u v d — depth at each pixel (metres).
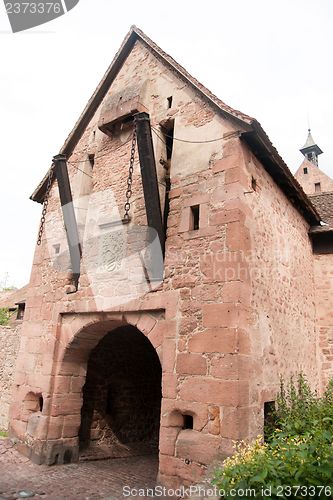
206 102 6.61
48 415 7.10
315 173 24.67
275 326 6.28
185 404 5.21
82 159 8.84
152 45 7.93
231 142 6.04
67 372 7.40
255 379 5.25
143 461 8.08
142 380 10.07
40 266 8.80
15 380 8.16
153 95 7.60
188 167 6.46
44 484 5.92
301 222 8.80
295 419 5.30
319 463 3.21
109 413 9.03
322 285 9.21
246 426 4.80
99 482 6.20
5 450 7.24
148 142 6.21
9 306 15.41
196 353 5.32
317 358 8.55
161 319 5.98
